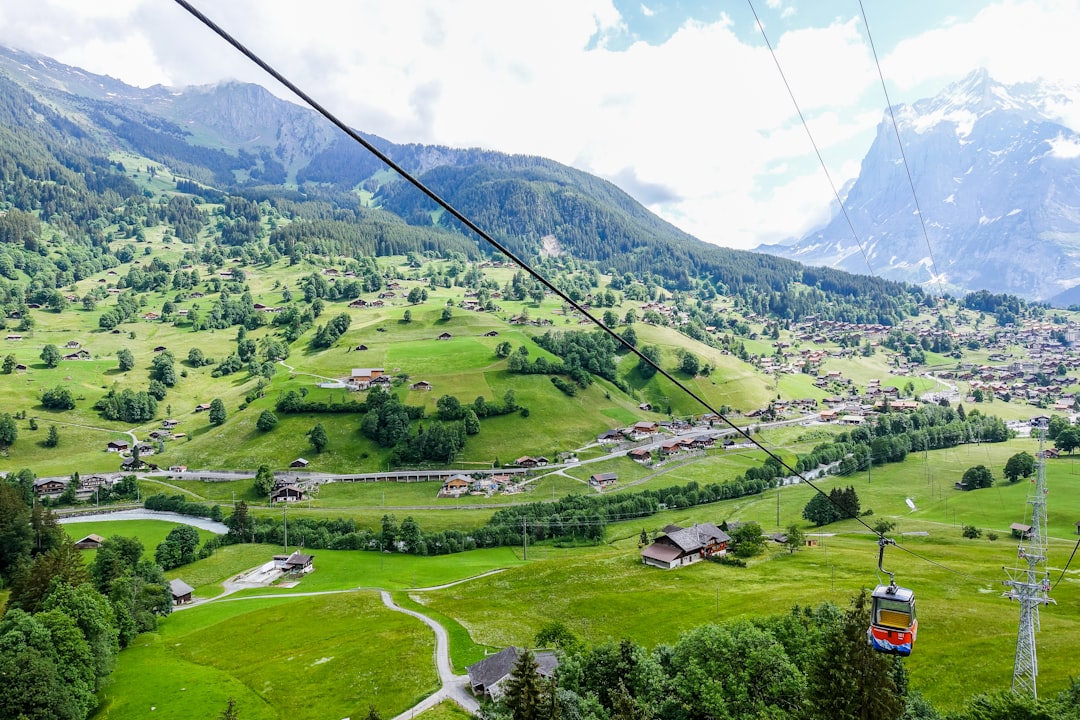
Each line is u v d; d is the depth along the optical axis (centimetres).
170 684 9531
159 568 14312
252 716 8394
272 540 18112
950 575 12606
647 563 14525
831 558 14275
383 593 13512
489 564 15838
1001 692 6272
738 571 13688
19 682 7919
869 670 5069
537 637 9100
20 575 11300
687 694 6278
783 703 6169
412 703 8281
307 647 10700
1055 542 14838
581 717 6234
